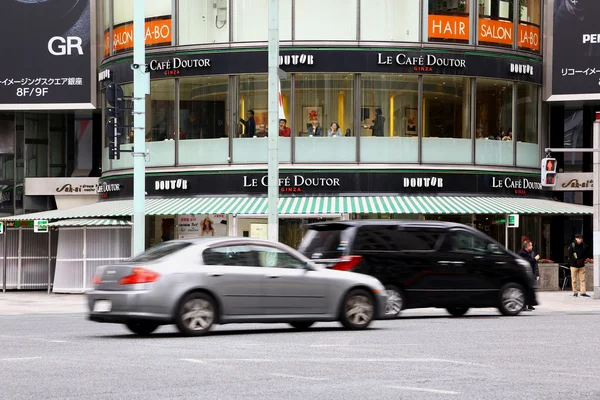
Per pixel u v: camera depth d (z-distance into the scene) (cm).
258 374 1192
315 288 1862
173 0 3903
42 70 4350
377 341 1659
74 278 3588
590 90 4097
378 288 1947
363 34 3822
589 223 4469
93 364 1297
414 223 2298
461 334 1816
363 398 1003
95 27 4347
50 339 1712
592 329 1955
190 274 1741
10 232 3847
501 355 1438
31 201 4703
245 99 3850
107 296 1727
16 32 4350
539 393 1050
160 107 3938
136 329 1841
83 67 4344
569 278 4206
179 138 3906
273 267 1833
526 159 4059
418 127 3841
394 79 3834
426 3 3834
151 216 3900
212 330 1956
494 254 2367
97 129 4703
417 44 3822
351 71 3797
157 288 1705
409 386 1095
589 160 4478
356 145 3809
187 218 3866
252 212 3659
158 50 3919
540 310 2764
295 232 3806
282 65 3803
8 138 4712
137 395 1022
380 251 2236
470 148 3894
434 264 2281
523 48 4022
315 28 3819
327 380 1141
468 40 3888
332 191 3800
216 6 3872
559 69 4116
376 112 3822
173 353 1442
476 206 3747
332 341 1658
